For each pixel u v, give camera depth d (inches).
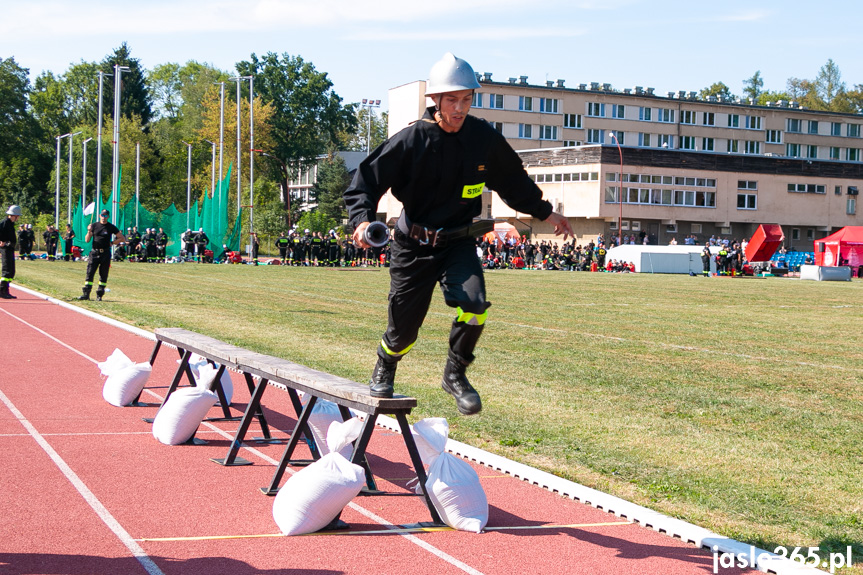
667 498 237.9
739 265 2101.4
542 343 593.3
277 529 205.3
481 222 204.4
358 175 198.2
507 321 753.6
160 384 409.7
